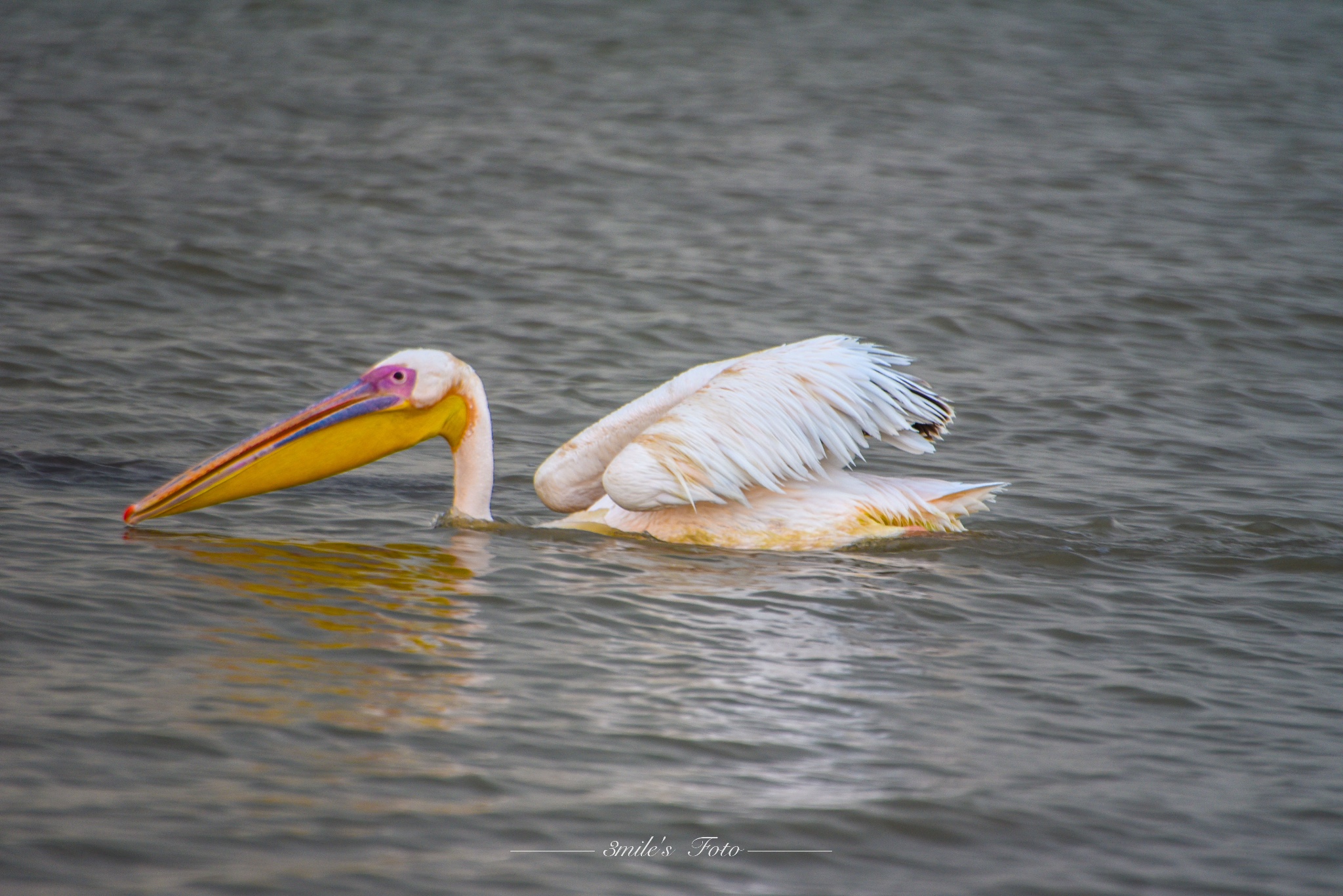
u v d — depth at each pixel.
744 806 6.72
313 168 27.19
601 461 11.25
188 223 22.58
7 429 13.18
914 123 34.75
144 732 6.96
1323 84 41.50
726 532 11.11
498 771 6.87
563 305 19.97
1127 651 9.12
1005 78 40.75
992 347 19.05
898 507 11.22
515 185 27.20
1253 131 35.06
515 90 36.38
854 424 10.80
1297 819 6.90
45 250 20.36
